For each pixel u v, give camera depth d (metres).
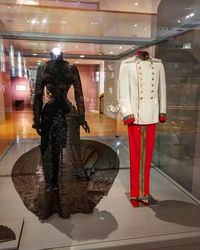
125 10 3.44
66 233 1.83
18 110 4.00
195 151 2.41
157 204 2.28
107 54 3.65
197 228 1.92
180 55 2.60
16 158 3.38
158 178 2.89
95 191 2.50
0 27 3.43
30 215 2.05
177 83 2.69
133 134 2.18
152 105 2.12
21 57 3.53
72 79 2.29
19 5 3.31
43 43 3.46
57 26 3.69
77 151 2.81
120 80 2.15
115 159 3.30
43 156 2.42
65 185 2.59
